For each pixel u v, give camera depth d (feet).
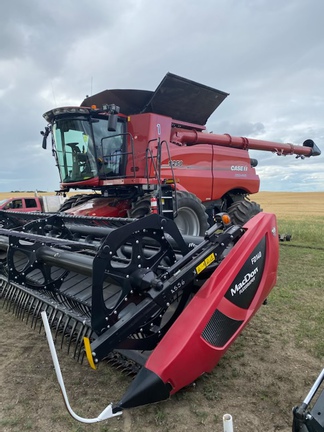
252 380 9.34
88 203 23.53
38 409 8.30
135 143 22.66
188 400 8.50
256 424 7.70
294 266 22.25
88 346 7.07
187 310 8.55
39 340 11.69
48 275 11.51
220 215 9.94
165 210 20.02
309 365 10.09
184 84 23.25
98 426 7.70
